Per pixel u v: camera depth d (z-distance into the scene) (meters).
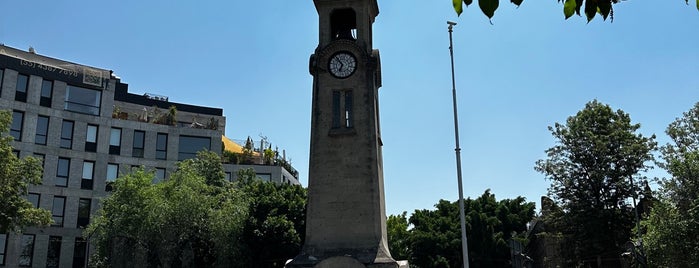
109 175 68.31
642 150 55.59
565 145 58.41
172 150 71.75
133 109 85.31
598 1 7.43
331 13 42.94
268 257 52.47
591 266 63.53
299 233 55.12
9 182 40.72
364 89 40.72
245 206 52.22
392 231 79.25
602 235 54.81
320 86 41.16
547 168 58.22
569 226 57.16
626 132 57.16
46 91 66.25
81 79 68.38
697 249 39.47
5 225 40.00
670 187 42.59
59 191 64.88
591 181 56.41
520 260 36.53
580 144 57.50
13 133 63.06
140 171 51.56
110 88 70.44
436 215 79.44
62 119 66.50
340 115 40.50
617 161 56.16
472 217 71.88
